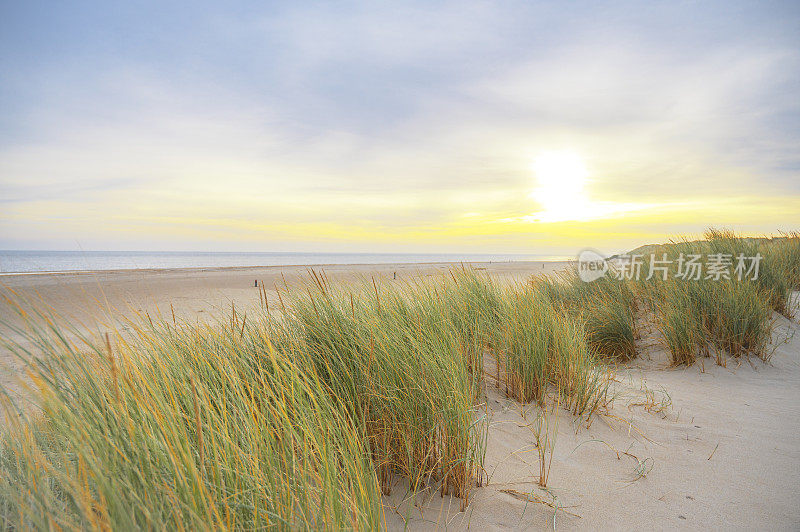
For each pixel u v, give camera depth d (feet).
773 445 10.08
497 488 7.74
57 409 5.04
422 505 7.10
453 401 8.05
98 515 4.39
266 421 6.28
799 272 26.48
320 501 5.24
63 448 5.64
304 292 11.76
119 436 5.13
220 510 4.87
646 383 14.82
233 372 7.05
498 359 12.30
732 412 12.19
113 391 5.93
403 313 12.26
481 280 17.44
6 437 5.26
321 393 7.11
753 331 17.13
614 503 7.58
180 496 4.56
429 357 9.14
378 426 7.98
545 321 13.34
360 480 5.76
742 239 25.31
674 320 17.16
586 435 10.15
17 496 4.31
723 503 7.75
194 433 6.13
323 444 5.91
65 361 6.03
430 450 7.59
